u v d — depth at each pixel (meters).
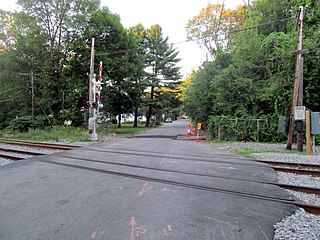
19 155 9.95
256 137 15.12
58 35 26.78
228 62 21.81
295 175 6.41
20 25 25.92
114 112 26.38
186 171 6.50
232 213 3.66
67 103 24.80
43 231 3.07
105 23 22.92
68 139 16.39
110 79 24.11
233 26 28.08
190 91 22.45
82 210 3.77
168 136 20.05
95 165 7.34
